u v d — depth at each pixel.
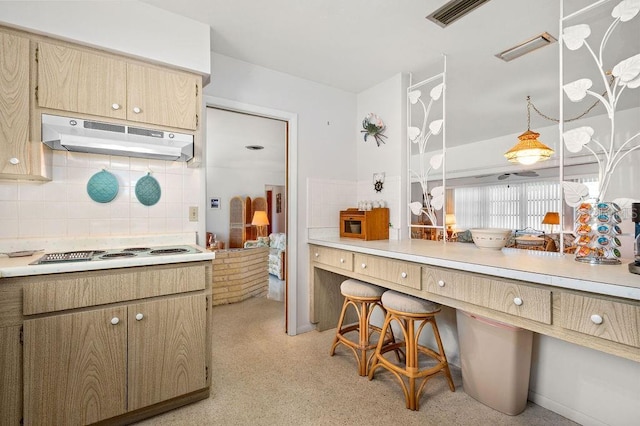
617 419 1.41
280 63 2.56
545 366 1.68
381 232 2.69
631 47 2.40
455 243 2.35
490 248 1.89
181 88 1.95
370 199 3.00
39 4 1.53
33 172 1.55
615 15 1.47
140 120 1.81
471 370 1.76
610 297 1.02
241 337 2.66
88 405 1.44
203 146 2.32
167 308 1.63
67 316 1.40
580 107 3.92
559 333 1.15
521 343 1.59
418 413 1.65
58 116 1.60
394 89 2.79
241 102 2.50
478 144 5.86
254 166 7.46
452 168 6.31
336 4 1.85
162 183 2.16
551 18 2.00
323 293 2.82
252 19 1.99
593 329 1.05
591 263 1.39
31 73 1.55
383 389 1.87
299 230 2.79
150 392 1.59
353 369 2.12
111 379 1.49
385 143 2.87
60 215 1.84
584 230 1.46
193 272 1.72
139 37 1.79
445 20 2.01
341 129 3.07
